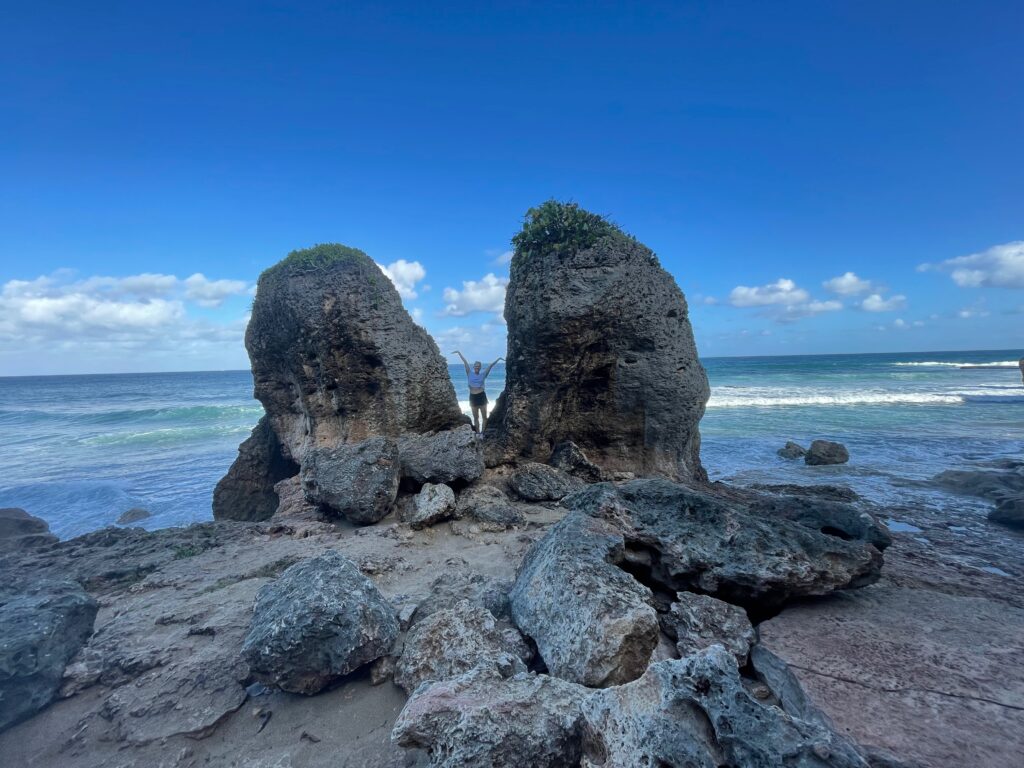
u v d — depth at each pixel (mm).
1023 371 23188
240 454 14211
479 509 8555
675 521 5590
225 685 4434
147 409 42344
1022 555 7883
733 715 2893
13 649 4250
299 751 3797
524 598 4855
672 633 4598
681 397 10688
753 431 25016
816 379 53531
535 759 3066
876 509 10930
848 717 3385
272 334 12383
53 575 6898
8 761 3846
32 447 27016
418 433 11742
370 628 4453
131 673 4656
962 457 17672
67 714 4297
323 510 9227
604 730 3014
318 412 12047
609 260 10172
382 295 11609
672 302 10820
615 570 4633
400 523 8422
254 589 6098
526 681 3547
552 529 5602
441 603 5160
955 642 4281
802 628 4566
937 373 57719
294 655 4195
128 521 14539
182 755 3797
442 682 3500
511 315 11023
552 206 10797
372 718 4078
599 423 11148
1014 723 3275
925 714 3387
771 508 6590
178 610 5594
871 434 23109
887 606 5020
